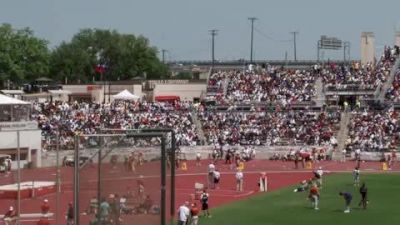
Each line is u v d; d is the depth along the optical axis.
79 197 20.28
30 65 154.88
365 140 105.50
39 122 100.56
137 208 19.75
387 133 107.62
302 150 99.25
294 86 136.12
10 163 47.66
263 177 72.50
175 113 116.81
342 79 136.25
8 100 79.25
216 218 53.38
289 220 52.38
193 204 51.66
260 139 108.69
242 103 128.62
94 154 20.27
